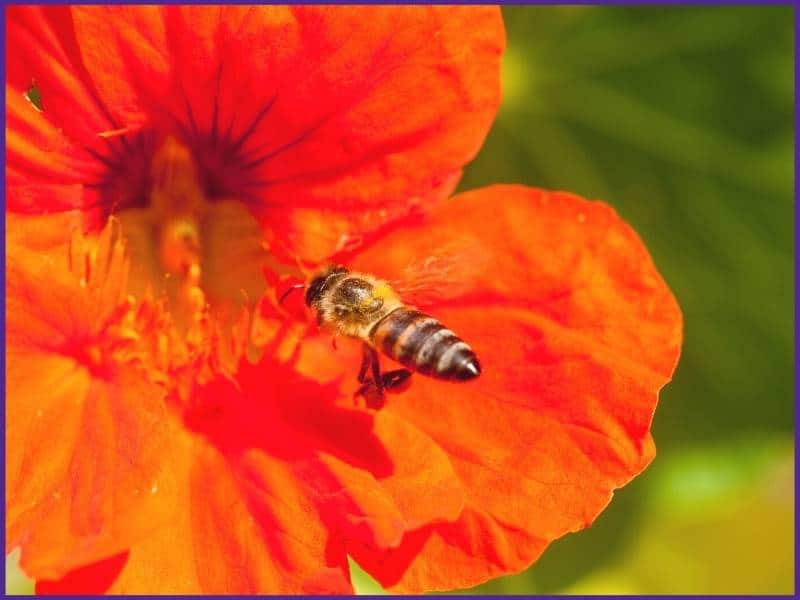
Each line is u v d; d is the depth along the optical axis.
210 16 0.18
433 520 0.18
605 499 0.18
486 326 0.19
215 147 0.19
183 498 0.18
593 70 0.21
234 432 0.19
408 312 0.19
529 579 0.22
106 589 0.18
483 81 0.18
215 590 0.18
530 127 0.21
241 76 0.19
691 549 0.23
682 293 0.21
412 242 0.19
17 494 0.18
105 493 0.18
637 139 0.21
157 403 0.18
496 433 0.19
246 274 0.20
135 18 0.18
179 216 0.20
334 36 0.18
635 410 0.19
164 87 0.19
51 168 0.18
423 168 0.19
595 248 0.19
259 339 0.19
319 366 0.19
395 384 0.19
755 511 0.23
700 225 0.21
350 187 0.19
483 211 0.19
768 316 0.21
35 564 0.17
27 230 0.18
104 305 0.19
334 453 0.19
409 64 0.18
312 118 0.19
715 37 0.21
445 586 0.18
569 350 0.19
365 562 0.18
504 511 0.19
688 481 0.22
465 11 0.18
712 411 0.22
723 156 0.21
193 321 0.19
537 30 0.21
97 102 0.18
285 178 0.19
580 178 0.21
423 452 0.19
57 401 0.18
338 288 0.19
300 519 0.18
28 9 0.18
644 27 0.21
